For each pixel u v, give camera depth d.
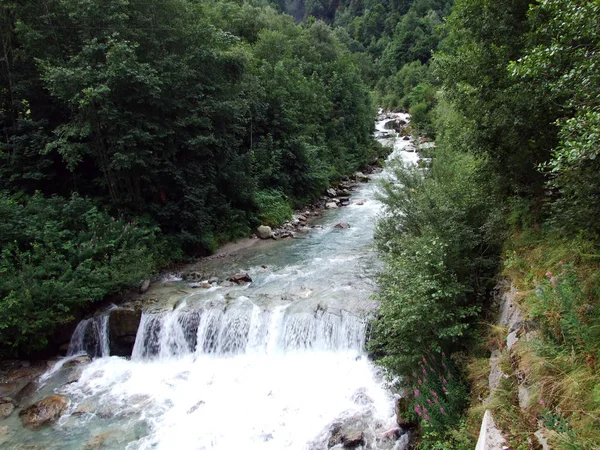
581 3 3.46
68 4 11.27
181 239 13.21
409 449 5.65
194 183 13.77
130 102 11.71
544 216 6.23
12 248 9.43
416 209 8.51
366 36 85.88
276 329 8.98
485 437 3.80
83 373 8.79
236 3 36.09
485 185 7.79
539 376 3.83
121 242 11.06
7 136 12.43
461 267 6.79
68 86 10.53
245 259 13.72
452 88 7.52
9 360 9.02
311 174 21.66
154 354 9.48
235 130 16.27
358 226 17.39
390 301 6.44
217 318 9.34
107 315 9.69
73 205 11.06
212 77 14.45
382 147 34.22
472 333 6.12
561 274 4.57
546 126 5.45
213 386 8.11
